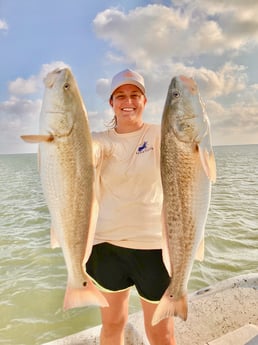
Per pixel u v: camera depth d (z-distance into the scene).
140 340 3.06
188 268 2.52
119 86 2.64
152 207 2.65
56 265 8.21
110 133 2.80
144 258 2.61
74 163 2.30
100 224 2.72
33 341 5.29
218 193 17.20
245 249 8.63
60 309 6.14
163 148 2.47
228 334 3.13
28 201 17.36
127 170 2.62
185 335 3.24
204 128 2.40
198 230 2.49
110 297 2.69
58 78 2.27
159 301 2.51
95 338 3.13
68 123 2.26
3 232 11.31
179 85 2.44
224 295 3.69
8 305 6.28
